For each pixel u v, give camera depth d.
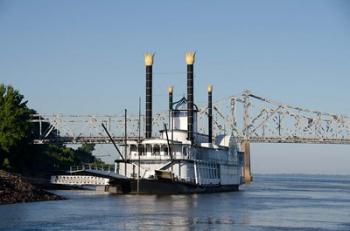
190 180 175.88
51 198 136.75
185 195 168.38
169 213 112.69
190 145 178.62
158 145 172.62
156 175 165.88
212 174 193.75
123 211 114.44
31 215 103.00
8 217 99.12
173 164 171.50
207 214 112.94
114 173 174.12
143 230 88.50
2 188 127.69
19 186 133.50
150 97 194.62
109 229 88.75
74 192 176.00
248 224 98.75
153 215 108.56
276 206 138.12
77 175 196.88
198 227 93.06
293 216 113.75
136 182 164.62
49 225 91.19
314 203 152.12
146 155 172.75
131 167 172.75
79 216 103.75
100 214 108.12
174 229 90.19
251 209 127.69
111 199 144.12
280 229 93.38
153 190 165.38
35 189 137.25
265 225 97.94
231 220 103.81
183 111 195.38
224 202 147.00
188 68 195.38
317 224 100.94
